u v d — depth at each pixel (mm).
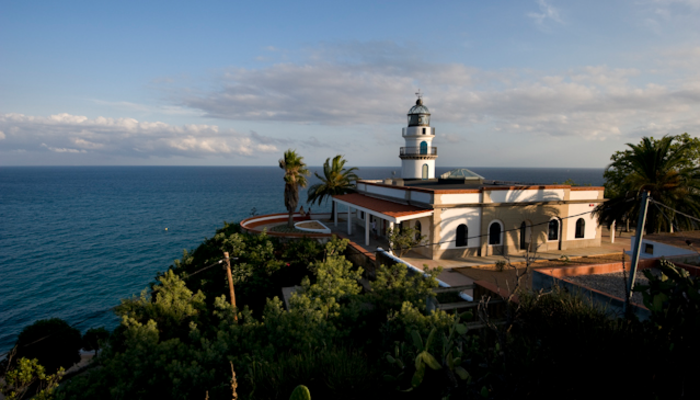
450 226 25781
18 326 33281
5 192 167625
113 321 34312
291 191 36312
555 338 6160
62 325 23297
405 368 6586
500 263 22922
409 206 28156
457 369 5625
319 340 10281
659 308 5789
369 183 37156
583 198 28812
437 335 8875
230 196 144500
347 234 33094
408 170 42719
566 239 28625
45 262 51906
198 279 27297
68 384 10352
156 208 108375
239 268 25891
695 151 35375
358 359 7387
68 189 185250
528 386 5285
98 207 112188
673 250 21141
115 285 42938
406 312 10875
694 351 5066
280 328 10672
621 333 5902
